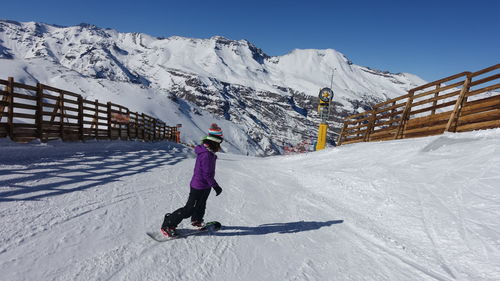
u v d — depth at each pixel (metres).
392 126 11.16
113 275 2.49
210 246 3.38
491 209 3.97
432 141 7.27
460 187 4.82
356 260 3.37
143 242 3.24
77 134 10.63
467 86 7.42
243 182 8.02
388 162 7.43
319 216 5.07
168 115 171.38
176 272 2.68
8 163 6.14
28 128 8.03
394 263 3.33
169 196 5.30
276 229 4.24
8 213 3.54
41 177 5.41
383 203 5.31
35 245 2.84
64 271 2.46
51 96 8.90
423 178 5.73
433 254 3.48
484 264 3.06
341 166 8.91
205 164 3.48
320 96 18.48
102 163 7.88
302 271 3.02
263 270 2.96
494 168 4.93
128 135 16.17
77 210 3.94
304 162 11.68
